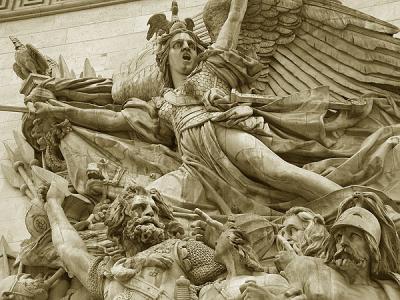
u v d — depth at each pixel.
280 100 13.91
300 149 13.65
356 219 11.02
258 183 13.36
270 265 12.02
